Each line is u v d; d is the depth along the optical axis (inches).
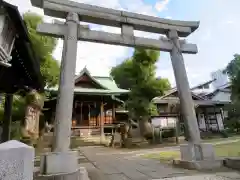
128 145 537.6
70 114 180.5
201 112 914.1
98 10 229.5
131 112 597.3
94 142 635.5
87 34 219.8
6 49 186.9
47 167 153.9
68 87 186.9
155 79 575.2
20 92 328.8
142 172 210.7
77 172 162.1
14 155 71.7
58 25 207.3
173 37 265.6
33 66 235.3
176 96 844.0
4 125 280.8
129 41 241.0
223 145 433.4
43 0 204.4
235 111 783.1
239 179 167.0
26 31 185.3
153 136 588.1
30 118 293.6
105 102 798.5
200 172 198.1
